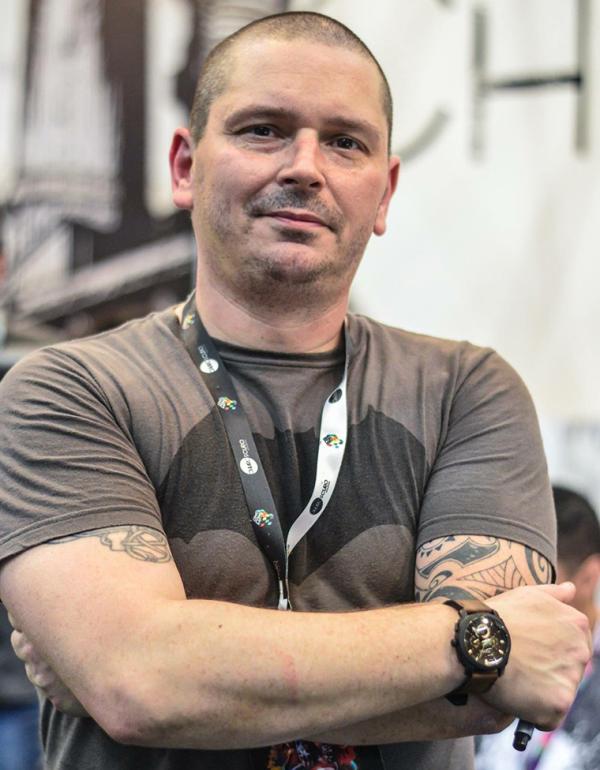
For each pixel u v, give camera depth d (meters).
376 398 1.85
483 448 1.85
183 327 1.90
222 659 1.49
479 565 1.73
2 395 1.78
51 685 1.66
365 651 1.52
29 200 3.76
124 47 3.78
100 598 1.55
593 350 3.66
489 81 3.71
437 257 3.71
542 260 3.68
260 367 1.84
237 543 1.70
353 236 1.83
